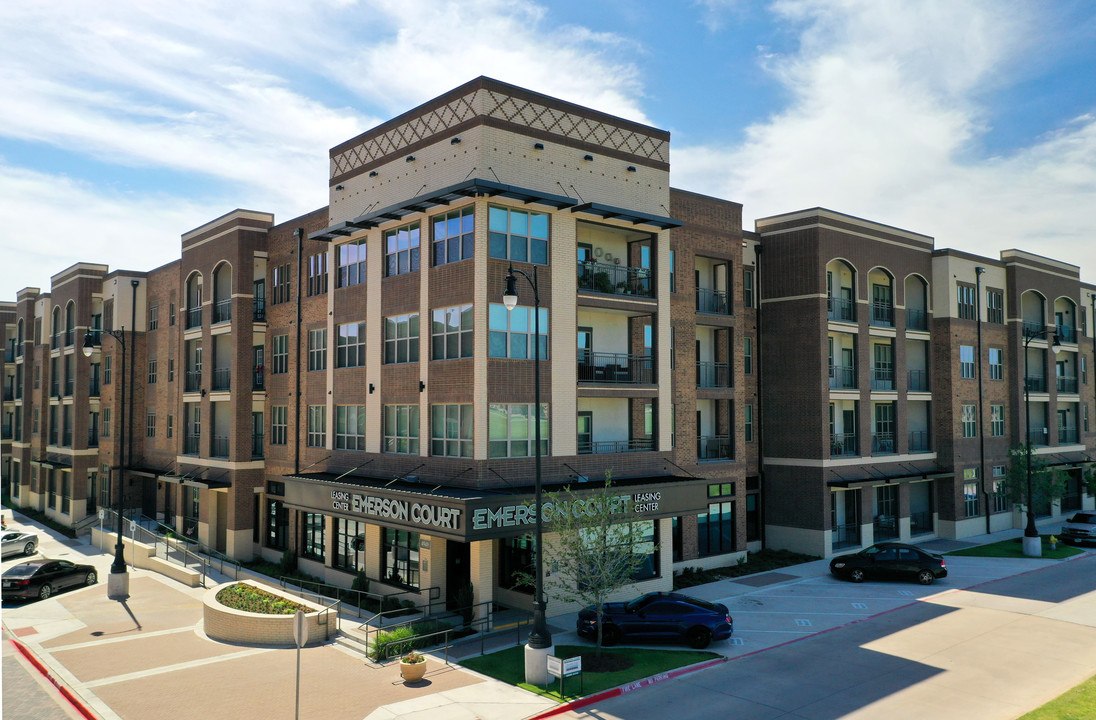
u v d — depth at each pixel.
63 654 22.09
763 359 38.75
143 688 19.08
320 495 29.97
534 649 19.20
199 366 41.97
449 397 26.66
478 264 25.77
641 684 19.33
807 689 18.89
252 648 22.64
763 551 37.19
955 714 17.11
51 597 29.95
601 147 29.25
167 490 45.22
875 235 40.09
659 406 30.36
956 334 43.53
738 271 35.72
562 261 27.80
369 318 30.91
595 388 28.50
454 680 19.58
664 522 29.56
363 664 21.02
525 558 27.47
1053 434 50.75
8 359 66.88
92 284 50.38
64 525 49.66
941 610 26.67
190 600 29.28
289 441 36.09
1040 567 34.50
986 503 44.59
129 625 25.45
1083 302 56.50
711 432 35.84
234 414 37.50
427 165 28.12
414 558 27.75
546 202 26.78
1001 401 46.78
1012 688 18.75
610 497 22.28
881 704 17.80
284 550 35.94
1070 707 17.20
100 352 50.22
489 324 25.84
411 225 29.05
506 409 26.12
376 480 29.20
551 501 24.70
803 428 36.91
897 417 40.66
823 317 36.75
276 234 38.31
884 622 25.17
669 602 22.91
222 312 40.03
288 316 36.84
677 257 33.25
